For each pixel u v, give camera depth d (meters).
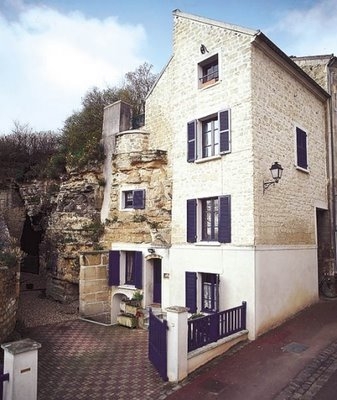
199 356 7.88
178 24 13.28
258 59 10.98
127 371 8.11
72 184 17.25
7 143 21.31
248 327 9.57
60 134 22.75
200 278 11.38
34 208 20.08
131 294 14.11
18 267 11.05
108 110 16.72
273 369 7.50
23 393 5.17
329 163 14.47
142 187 14.60
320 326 10.09
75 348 10.02
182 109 12.67
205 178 11.55
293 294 11.39
